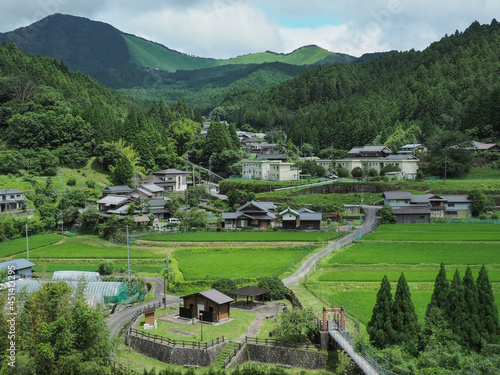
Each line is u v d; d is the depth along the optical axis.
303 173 172.75
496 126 192.12
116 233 111.94
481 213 125.50
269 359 49.75
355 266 78.00
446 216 127.06
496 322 43.94
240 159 187.25
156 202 132.62
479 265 76.31
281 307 64.12
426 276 71.12
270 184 153.00
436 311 46.34
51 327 44.72
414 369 39.66
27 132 165.38
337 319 51.78
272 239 101.94
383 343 45.00
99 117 180.62
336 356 47.81
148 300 70.75
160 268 85.50
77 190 133.88
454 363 39.56
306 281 70.50
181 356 49.62
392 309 46.31
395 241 97.56
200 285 74.06
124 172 157.75
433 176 154.62
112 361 49.38
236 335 53.84
